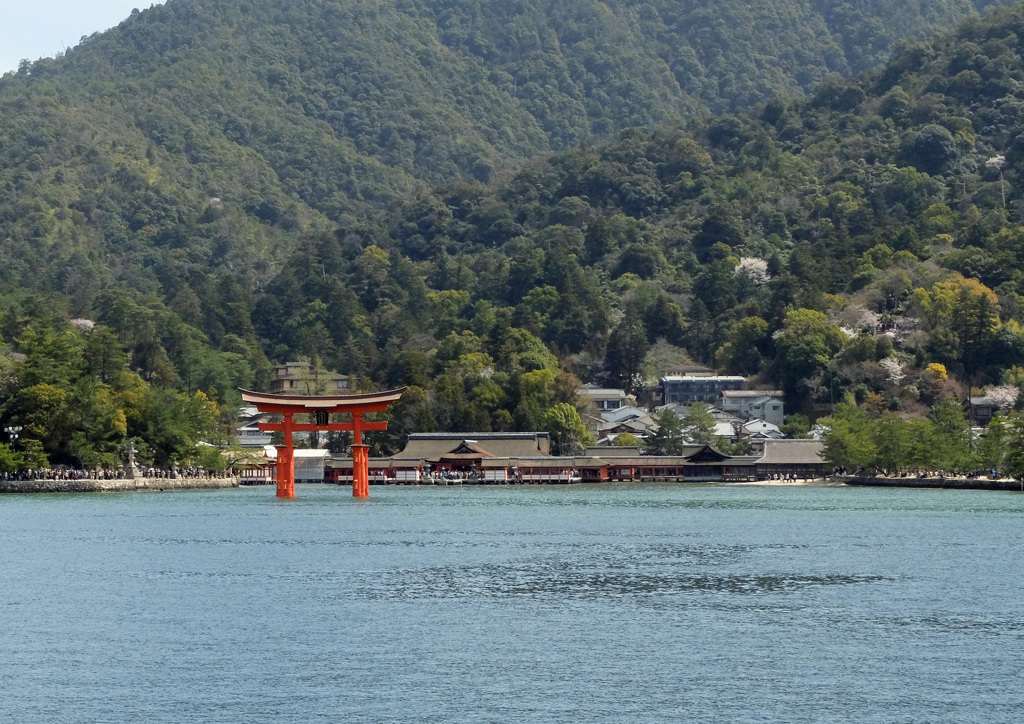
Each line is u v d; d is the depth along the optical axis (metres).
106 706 92.56
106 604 130.25
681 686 97.56
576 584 144.75
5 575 151.12
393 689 96.81
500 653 108.12
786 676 100.44
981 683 98.12
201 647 110.19
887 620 122.00
